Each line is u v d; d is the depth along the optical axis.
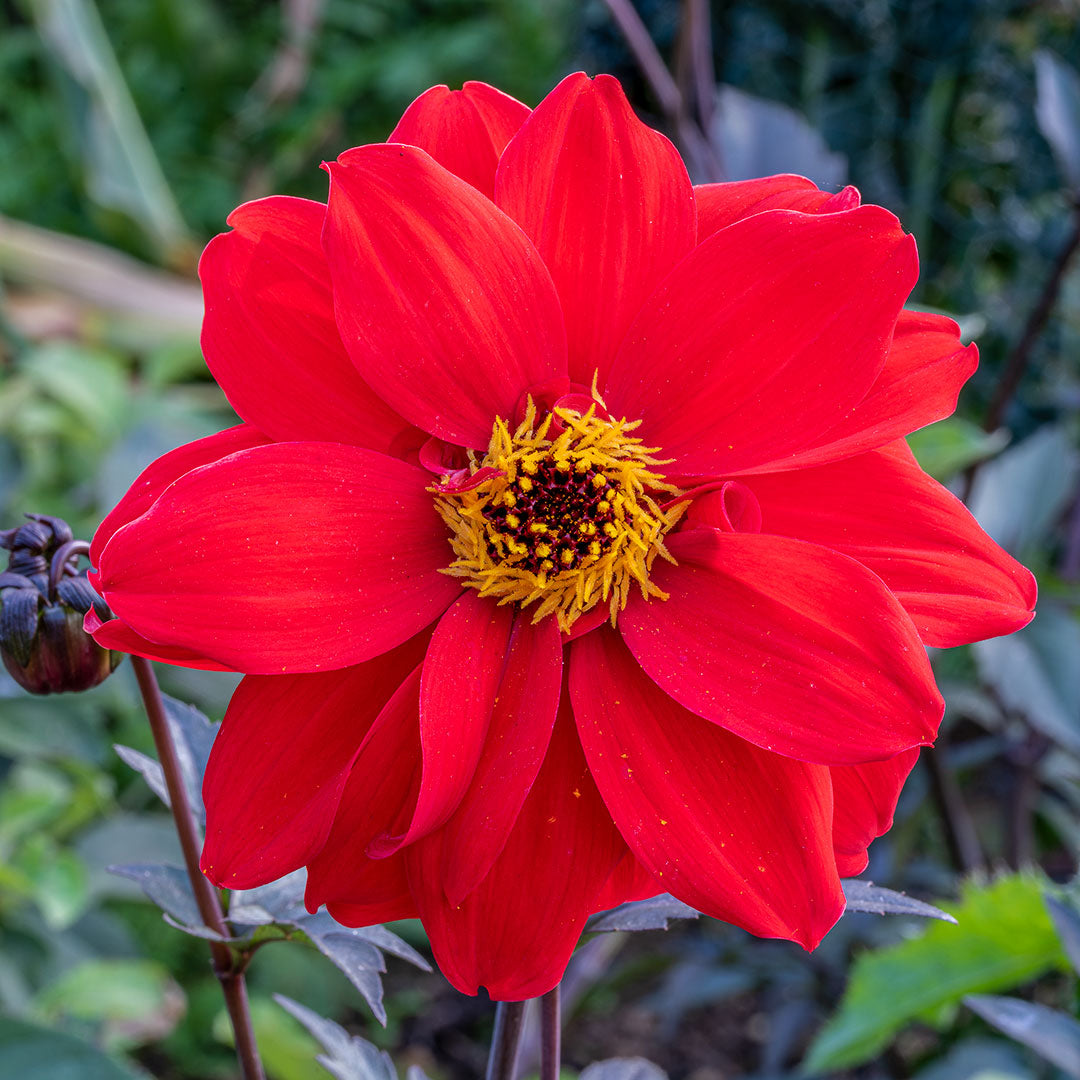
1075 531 0.63
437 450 0.36
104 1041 0.64
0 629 0.37
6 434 0.69
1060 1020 0.41
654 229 0.36
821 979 0.63
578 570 0.35
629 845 0.34
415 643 0.36
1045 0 0.75
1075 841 0.68
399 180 0.35
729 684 0.35
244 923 0.38
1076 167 0.52
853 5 0.69
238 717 0.35
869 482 0.36
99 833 0.66
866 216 0.35
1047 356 0.77
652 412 0.36
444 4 1.77
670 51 0.69
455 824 0.34
